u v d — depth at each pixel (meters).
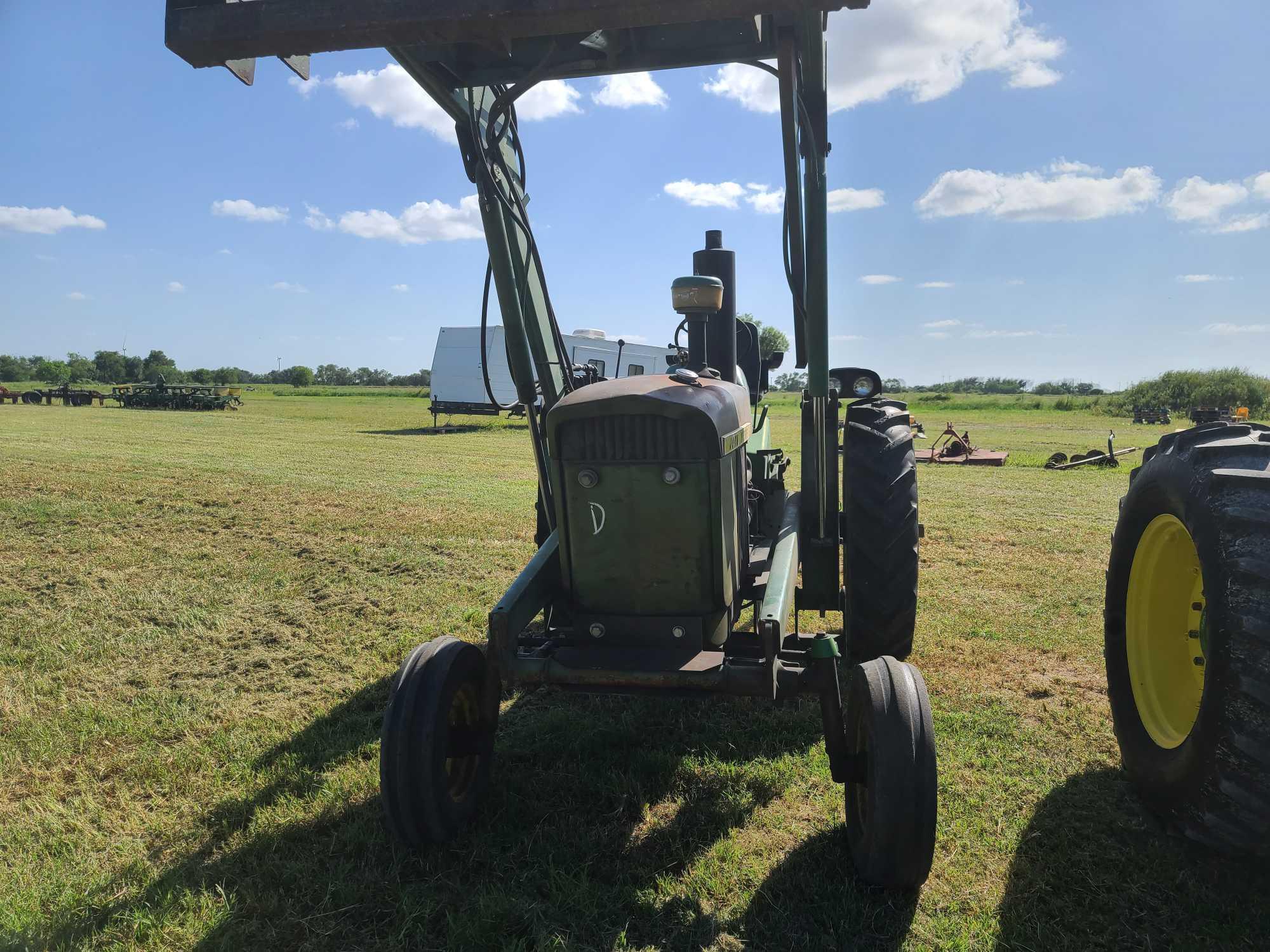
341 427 20.84
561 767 2.96
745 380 4.04
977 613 4.74
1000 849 2.42
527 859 2.40
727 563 2.59
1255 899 2.19
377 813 2.66
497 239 2.81
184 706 3.59
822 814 2.65
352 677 3.94
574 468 2.56
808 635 4.26
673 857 2.42
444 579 5.59
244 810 2.71
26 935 2.09
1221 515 2.03
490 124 2.72
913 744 2.09
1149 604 2.71
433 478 10.51
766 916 2.15
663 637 2.60
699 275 3.78
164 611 4.91
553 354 3.33
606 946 2.04
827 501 3.64
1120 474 11.80
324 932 2.11
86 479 9.47
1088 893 2.22
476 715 2.62
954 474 11.84
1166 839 2.46
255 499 8.51
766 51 2.51
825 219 3.20
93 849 2.52
